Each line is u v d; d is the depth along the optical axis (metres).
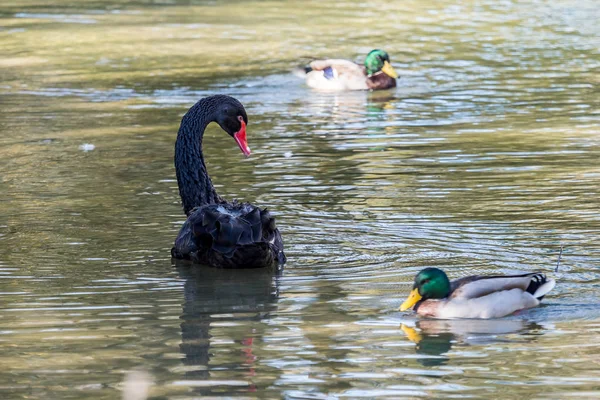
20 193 16.20
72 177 17.30
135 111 23.45
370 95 25.83
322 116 22.98
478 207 14.99
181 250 12.57
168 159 18.67
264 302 11.14
